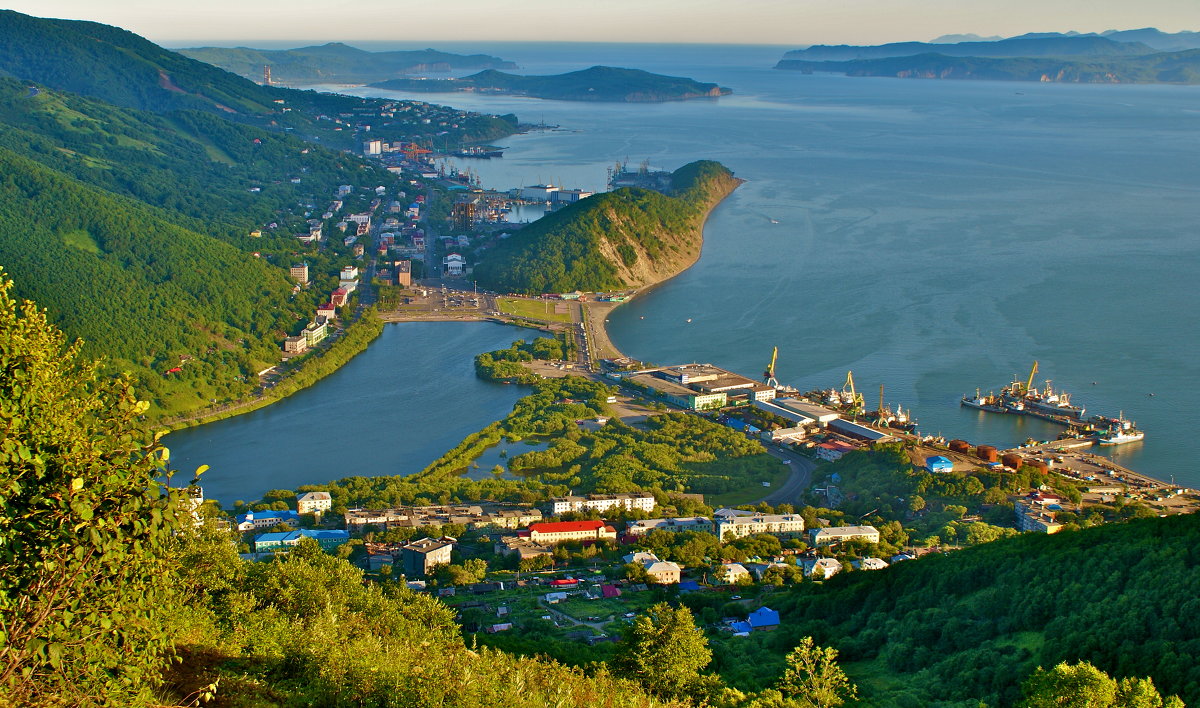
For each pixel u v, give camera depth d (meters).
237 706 98.00
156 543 70.38
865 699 161.62
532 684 134.00
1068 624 162.25
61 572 66.75
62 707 68.00
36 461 65.88
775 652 193.00
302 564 157.50
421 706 110.94
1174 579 160.62
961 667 164.00
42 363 70.94
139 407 73.56
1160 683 141.62
